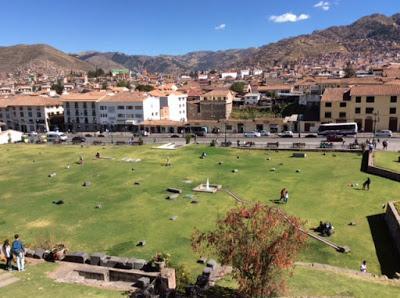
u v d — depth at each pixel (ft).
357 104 335.88
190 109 455.22
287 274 80.02
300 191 179.01
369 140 281.74
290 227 67.72
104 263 85.15
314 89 440.86
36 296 70.33
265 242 66.49
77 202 176.04
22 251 82.94
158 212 158.20
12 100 488.44
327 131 317.63
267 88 497.87
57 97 521.24
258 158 252.83
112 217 154.61
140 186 198.18
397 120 327.06
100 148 312.71
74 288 74.13
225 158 256.73
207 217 150.61
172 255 116.98
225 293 75.72
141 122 413.39
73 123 451.94
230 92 465.06
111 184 204.44
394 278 96.89
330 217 145.89
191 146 303.07
